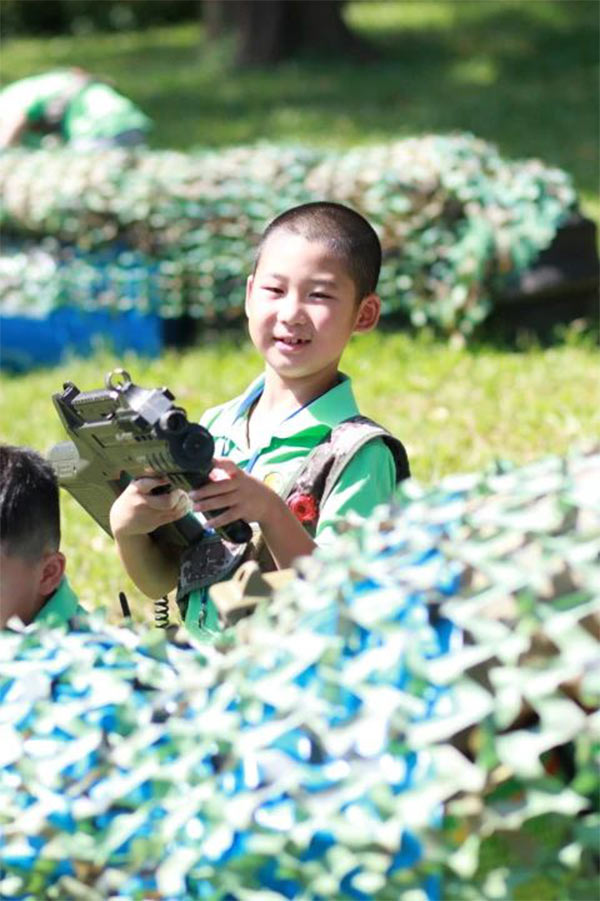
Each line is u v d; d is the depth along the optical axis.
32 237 13.10
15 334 13.16
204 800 3.65
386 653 3.50
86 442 4.81
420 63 27.86
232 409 5.55
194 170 12.38
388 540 3.69
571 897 3.49
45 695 3.96
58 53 32.34
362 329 5.47
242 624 3.82
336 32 28.61
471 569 3.59
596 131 21.75
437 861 3.40
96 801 3.80
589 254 11.97
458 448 9.48
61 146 14.38
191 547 5.09
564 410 10.05
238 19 28.72
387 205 11.73
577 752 3.42
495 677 3.38
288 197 11.96
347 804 3.54
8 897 3.95
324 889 3.53
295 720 3.55
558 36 28.81
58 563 4.68
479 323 11.91
